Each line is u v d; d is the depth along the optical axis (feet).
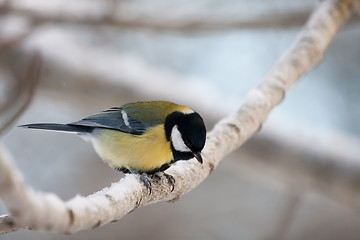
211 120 39.55
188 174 22.35
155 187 20.76
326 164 36.11
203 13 39.42
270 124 37.17
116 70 40.98
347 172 35.76
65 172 50.49
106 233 45.47
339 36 50.31
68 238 44.68
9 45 35.45
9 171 11.82
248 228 47.14
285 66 27.14
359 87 50.57
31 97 23.31
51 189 49.62
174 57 51.88
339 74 51.11
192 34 43.21
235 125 24.44
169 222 46.91
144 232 46.09
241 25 39.45
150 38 49.16
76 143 51.24
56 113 51.16
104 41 42.39
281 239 44.37
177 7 43.47
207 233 46.88
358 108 50.16
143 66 41.75
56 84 41.34
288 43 49.70
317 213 46.21
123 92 40.93
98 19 37.83
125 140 27.04
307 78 51.65
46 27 39.47
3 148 11.80
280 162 36.99
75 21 37.42
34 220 12.86
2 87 38.50
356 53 50.37
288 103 51.29
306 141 36.55
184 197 48.75
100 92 41.09
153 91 40.32
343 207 44.47
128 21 38.42
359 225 45.01
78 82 41.16
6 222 16.20
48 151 51.03
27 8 35.88
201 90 40.50
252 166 38.34
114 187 17.70
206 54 52.65
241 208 48.08
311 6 38.93
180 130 25.95
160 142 26.50
